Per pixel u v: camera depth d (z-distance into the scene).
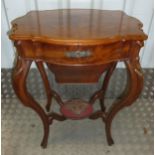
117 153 1.12
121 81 1.37
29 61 0.83
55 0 1.11
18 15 1.15
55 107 1.37
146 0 1.10
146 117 1.32
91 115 1.11
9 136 1.20
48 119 1.07
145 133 1.23
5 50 1.25
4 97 1.42
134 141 1.18
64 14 0.98
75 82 1.09
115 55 0.81
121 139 1.19
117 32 0.79
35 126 1.25
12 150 1.12
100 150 1.13
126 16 0.97
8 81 1.36
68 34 0.77
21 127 1.25
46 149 1.13
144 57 1.29
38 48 0.79
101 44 0.75
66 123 1.27
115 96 1.43
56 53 0.78
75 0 1.11
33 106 0.97
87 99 1.42
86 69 1.02
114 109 1.02
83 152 1.12
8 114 1.33
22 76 0.85
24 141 1.17
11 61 1.30
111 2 1.12
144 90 1.40
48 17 0.94
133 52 0.82
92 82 1.09
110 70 1.12
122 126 1.26
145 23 1.18
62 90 1.39
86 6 1.13
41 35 0.76
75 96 1.42
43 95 1.42
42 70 1.15
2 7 1.11
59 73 1.05
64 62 0.80
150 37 1.22
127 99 0.94
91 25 0.86
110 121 1.07
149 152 1.13
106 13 1.00
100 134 1.21
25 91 0.90
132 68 0.85
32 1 1.11
